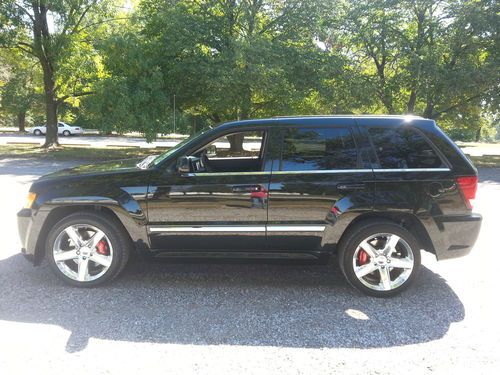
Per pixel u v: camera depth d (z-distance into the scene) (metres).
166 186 3.97
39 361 2.87
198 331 3.30
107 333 3.25
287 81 17.06
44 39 19.56
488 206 8.30
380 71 20.89
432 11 19.36
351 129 4.02
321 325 3.43
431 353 3.04
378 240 3.99
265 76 15.39
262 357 2.96
